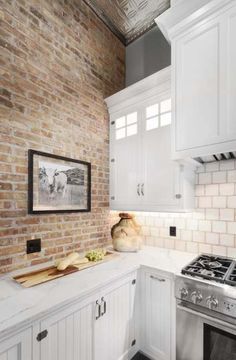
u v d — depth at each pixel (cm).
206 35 151
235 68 136
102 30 237
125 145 220
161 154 190
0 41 148
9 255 148
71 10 201
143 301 170
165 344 155
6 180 148
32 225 162
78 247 197
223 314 126
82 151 205
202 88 150
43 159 170
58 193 181
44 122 173
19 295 118
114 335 149
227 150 137
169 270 155
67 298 115
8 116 150
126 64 270
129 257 187
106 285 142
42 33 175
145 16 237
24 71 161
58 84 185
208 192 189
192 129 153
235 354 122
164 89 190
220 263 162
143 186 201
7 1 153
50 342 110
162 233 218
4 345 92
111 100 229
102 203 225
